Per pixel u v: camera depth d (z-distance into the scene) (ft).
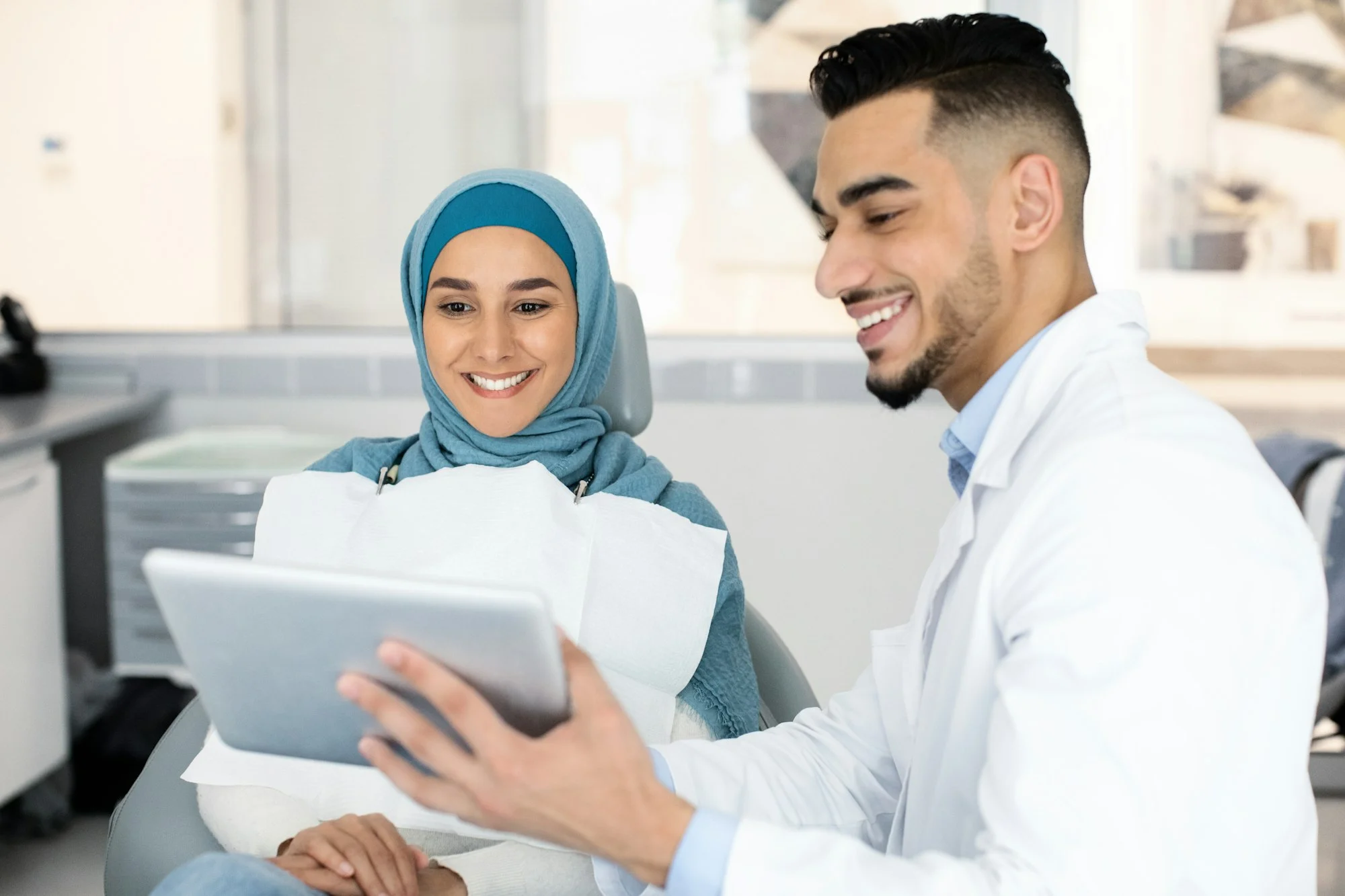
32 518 8.08
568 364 4.94
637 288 9.53
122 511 8.33
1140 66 8.93
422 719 2.63
